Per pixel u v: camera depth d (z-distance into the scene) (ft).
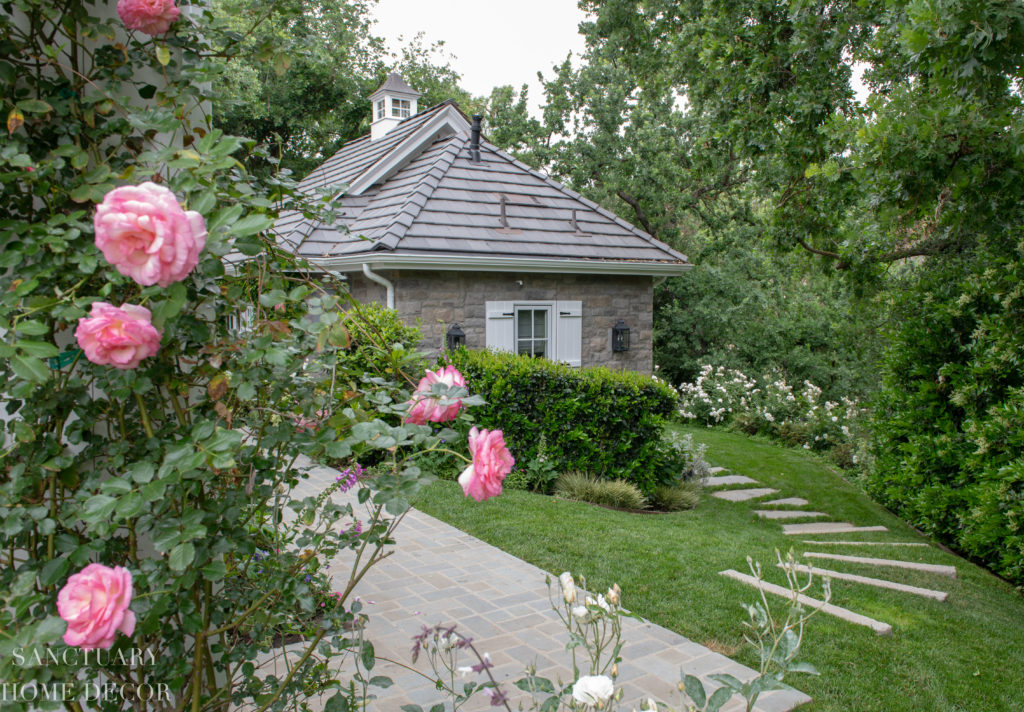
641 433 27.71
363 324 7.21
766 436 45.91
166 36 6.82
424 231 31.68
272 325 6.17
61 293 5.26
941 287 27.86
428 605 14.98
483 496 5.83
